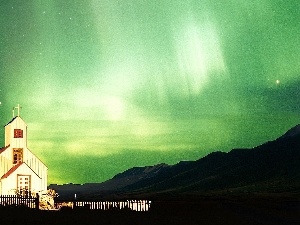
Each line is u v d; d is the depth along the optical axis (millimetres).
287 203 49312
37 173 50719
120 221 27906
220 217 32781
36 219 27125
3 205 32062
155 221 28750
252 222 31219
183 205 43094
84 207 37531
